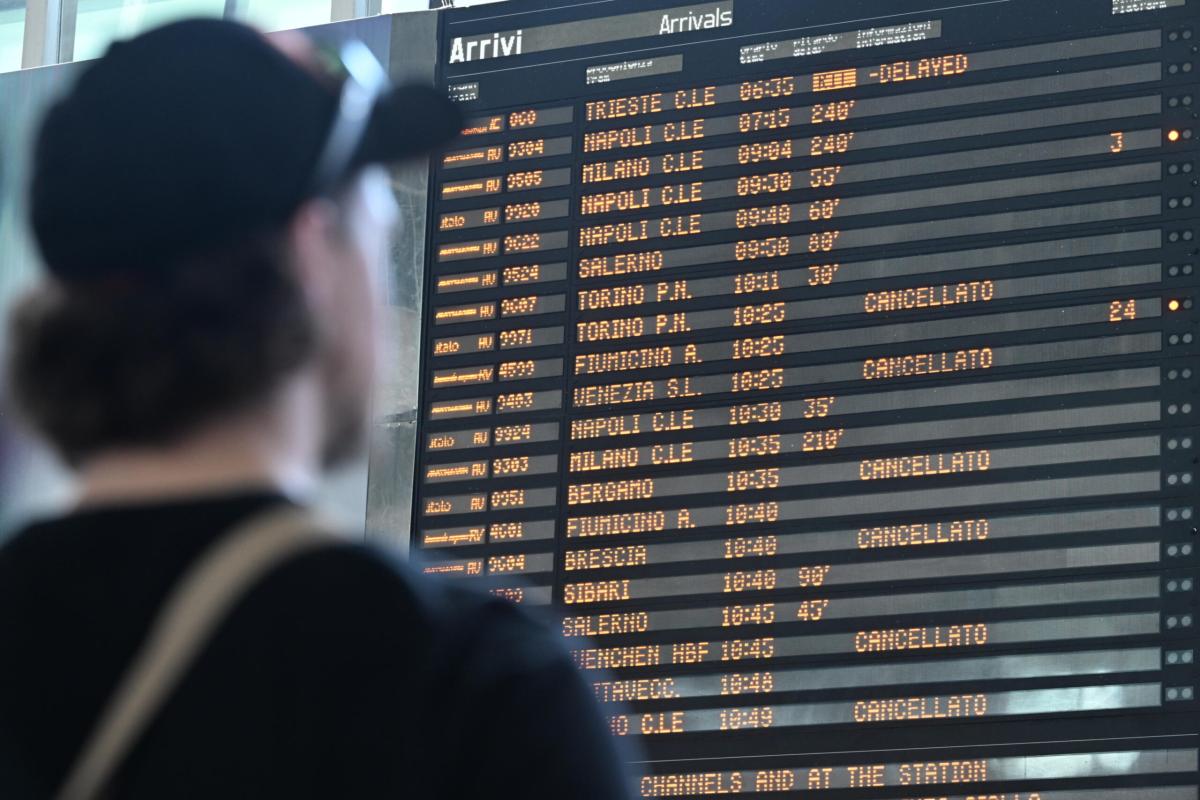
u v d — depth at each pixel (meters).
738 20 12.41
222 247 1.29
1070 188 11.33
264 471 1.32
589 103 12.65
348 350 1.38
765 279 11.88
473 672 1.24
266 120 1.30
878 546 11.15
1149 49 11.38
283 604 1.25
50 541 1.30
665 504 11.70
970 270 11.39
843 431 11.41
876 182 11.76
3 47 16.34
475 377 12.41
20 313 1.31
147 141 1.27
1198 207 11.06
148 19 15.80
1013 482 10.96
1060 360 11.08
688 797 11.06
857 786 10.77
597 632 11.58
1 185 8.07
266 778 1.21
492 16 13.06
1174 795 10.18
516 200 12.66
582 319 12.27
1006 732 10.56
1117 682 10.45
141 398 1.27
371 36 13.27
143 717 1.22
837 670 11.02
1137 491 10.72
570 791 1.21
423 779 1.21
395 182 12.92
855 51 12.02
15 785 1.24
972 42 11.76
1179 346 10.88
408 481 12.29
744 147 12.16
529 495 12.02
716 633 11.33
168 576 1.27
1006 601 10.79
